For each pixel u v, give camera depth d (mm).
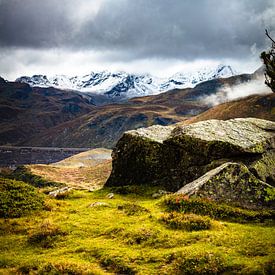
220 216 22547
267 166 29672
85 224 22359
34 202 26984
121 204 26375
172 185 32750
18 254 19141
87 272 16141
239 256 16234
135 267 16594
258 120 36406
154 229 20141
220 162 30109
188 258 16344
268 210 23219
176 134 34062
